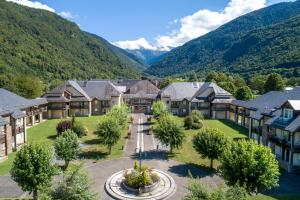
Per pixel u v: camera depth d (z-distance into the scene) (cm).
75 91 9419
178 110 10000
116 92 9988
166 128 5141
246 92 10788
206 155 4381
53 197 2338
